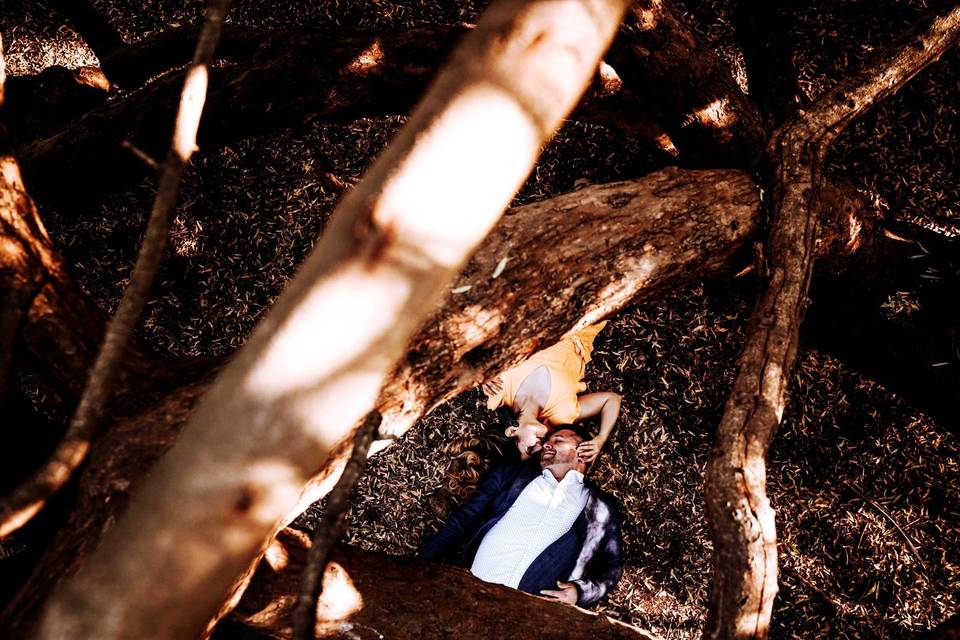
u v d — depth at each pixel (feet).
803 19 14.43
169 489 3.33
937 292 11.35
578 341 13.56
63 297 6.92
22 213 7.04
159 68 12.35
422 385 7.13
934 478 14.11
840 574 14.12
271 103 9.96
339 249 3.27
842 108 9.07
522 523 13.47
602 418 14.19
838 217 9.96
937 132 14.14
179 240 15.01
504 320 7.47
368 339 3.34
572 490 13.61
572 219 8.13
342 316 3.27
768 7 11.00
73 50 15.70
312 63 9.80
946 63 14.17
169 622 3.41
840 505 14.25
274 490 3.43
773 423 7.50
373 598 7.69
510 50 3.29
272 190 15.05
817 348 12.51
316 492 6.80
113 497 5.90
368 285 3.26
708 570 14.35
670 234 8.47
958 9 9.05
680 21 9.28
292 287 3.38
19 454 7.29
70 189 10.73
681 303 14.67
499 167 3.31
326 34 9.90
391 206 3.22
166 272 14.94
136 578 3.31
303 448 3.41
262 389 3.29
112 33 12.67
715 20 14.43
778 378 7.82
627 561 14.49
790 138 9.07
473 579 8.24
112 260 14.92
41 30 15.69
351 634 7.36
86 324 6.91
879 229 10.64
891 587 13.97
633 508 14.58
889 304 12.34
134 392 6.68
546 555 13.39
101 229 14.97
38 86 12.39
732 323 14.52
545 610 8.02
